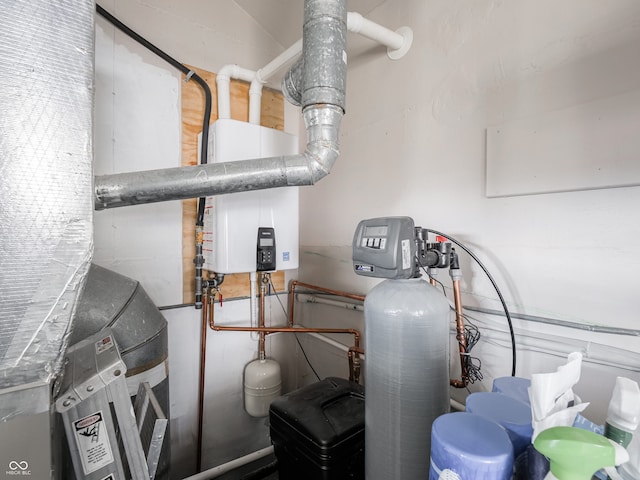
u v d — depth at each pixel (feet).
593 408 2.81
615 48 2.66
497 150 3.41
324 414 3.35
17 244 1.55
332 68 3.01
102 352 2.21
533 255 3.18
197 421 5.29
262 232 4.69
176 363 5.07
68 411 1.96
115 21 4.28
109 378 1.96
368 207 5.01
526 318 3.23
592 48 2.78
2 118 1.51
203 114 5.23
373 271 2.71
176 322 5.06
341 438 3.03
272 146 4.88
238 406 5.77
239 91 5.59
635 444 1.37
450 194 3.91
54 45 1.61
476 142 3.64
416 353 2.49
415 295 2.56
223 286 5.60
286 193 4.99
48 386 1.64
